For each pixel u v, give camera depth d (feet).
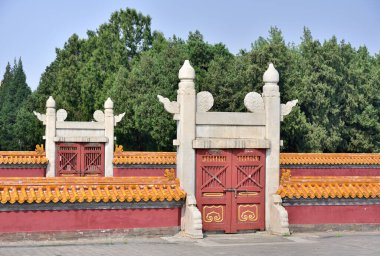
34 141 282.97
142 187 72.49
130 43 293.43
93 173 137.18
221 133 75.97
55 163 136.05
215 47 245.45
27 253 62.03
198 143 74.43
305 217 76.18
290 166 128.06
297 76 209.36
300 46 239.30
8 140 329.31
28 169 134.00
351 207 77.00
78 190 69.92
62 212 68.64
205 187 75.31
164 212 72.49
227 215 75.87
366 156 132.67
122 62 280.31
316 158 129.80
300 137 205.36
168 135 210.38
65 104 262.88
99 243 68.28
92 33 319.88
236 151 76.48
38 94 294.66
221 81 205.98
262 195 77.15
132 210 71.10
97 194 69.51
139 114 211.61
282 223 74.02
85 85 262.06
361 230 77.00
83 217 69.31
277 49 203.41
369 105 231.50
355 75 229.45
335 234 75.00
